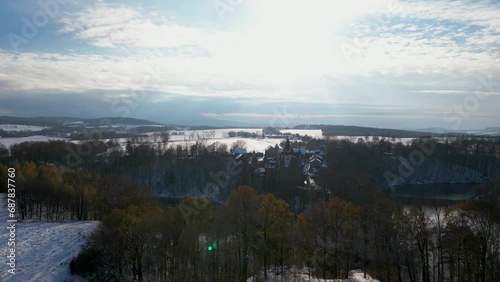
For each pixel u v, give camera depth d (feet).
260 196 244.22
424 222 205.05
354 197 356.79
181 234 207.51
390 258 199.62
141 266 205.67
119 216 222.28
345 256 224.74
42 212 333.42
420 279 213.25
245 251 212.43
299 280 204.74
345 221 228.84
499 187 345.92
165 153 536.83
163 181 487.20
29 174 330.95
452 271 192.95
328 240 225.15
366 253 228.43
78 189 317.42
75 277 193.98
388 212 242.99
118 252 202.69
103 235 213.66
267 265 225.97
